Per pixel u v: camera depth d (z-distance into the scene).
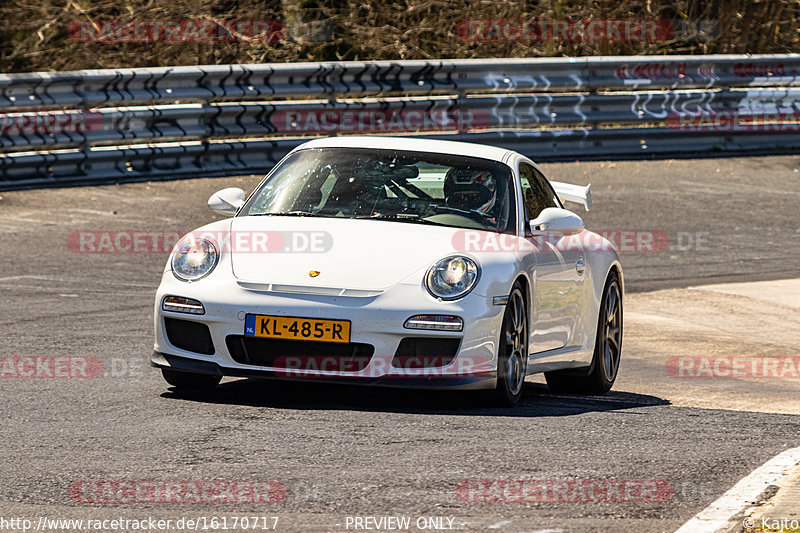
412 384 17.56
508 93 52.16
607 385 22.53
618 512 12.42
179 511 12.21
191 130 43.47
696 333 28.92
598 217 41.31
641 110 52.69
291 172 21.08
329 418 16.86
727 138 54.12
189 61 56.66
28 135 39.62
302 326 17.50
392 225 19.41
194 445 15.02
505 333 18.19
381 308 17.47
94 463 14.09
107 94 41.53
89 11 54.31
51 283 29.05
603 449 15.45
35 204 37.97
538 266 19.58
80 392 18.56
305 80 46.34
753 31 64.69
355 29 57.53
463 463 14.38
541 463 14.52
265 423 16.41
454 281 17.84
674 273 35.31
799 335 29.00
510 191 20.70
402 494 12.94
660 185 46.94
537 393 21.84
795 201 45.81
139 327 24.92
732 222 42.06
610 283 22.80
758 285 34.22
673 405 20.06
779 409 20.19
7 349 22.09
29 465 13.95
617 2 61.88
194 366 18.03
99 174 41.44
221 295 17.89
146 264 31.95
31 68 55.38
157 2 54.72
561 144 50.78
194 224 36.88
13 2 53.56
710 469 14.50
